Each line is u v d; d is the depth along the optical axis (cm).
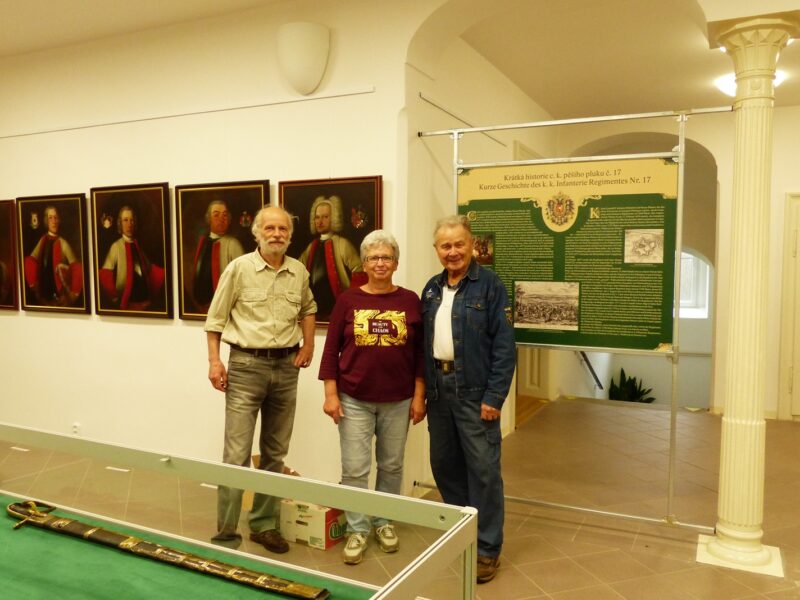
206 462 181
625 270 319
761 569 289
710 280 1109
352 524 157
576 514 359
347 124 370
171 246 425
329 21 371
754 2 268
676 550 311
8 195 491
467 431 279
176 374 431
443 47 382
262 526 169
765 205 279
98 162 451
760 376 287
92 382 464
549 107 623
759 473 293
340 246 370
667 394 1091
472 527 148
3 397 504
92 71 449
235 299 304
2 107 489
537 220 334
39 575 166
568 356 757
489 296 277
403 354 283
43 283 476
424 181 382
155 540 183
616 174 317
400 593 123
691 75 521
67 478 205
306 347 321
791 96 572
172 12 398
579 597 268
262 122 394
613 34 433
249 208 395
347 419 286
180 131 420
